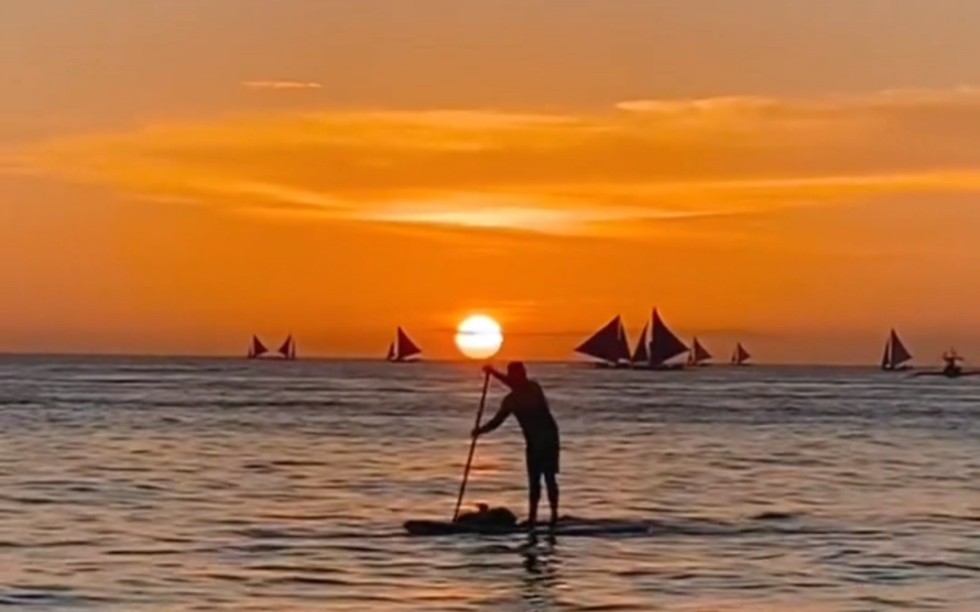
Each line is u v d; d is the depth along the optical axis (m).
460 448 62.06
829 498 40.16
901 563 27.61
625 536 31.11
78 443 61.44
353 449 60.03
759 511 36.47
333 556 27.75
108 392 133.50
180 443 62.28
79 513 34.22
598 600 23.38
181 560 26.94
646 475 48.06
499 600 23.27
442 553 28.33
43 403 107.19
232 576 25.20
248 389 149.00
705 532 31.92
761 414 104.75
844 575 26.12
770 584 25.08
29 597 22.97
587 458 56.44
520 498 39.78
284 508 35.88
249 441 64.38
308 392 142.75
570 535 31.06
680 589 24.48
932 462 55.88
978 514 36.09
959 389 197.00
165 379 189.75
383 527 32.16
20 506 35.66
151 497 38.12
